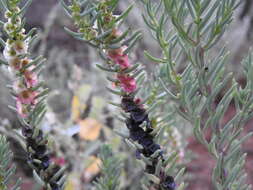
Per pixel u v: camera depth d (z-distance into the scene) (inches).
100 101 14.8
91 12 5.1
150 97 6.1
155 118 6.3
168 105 8.9
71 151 14.1
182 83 6.1
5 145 5.7
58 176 5.5
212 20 5.7
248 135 6.2
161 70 6.9
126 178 13.4
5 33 5.2
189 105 6.0
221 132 6.1
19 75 5.3
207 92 6.0
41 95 5.4
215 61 5.9
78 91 15.4
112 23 5.1
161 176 5.6
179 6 5.7
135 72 5.4
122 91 5.4
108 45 5.1
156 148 5.6
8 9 5.2
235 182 6.5
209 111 6.0
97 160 14.6
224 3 5.5
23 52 5.3
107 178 6.3
